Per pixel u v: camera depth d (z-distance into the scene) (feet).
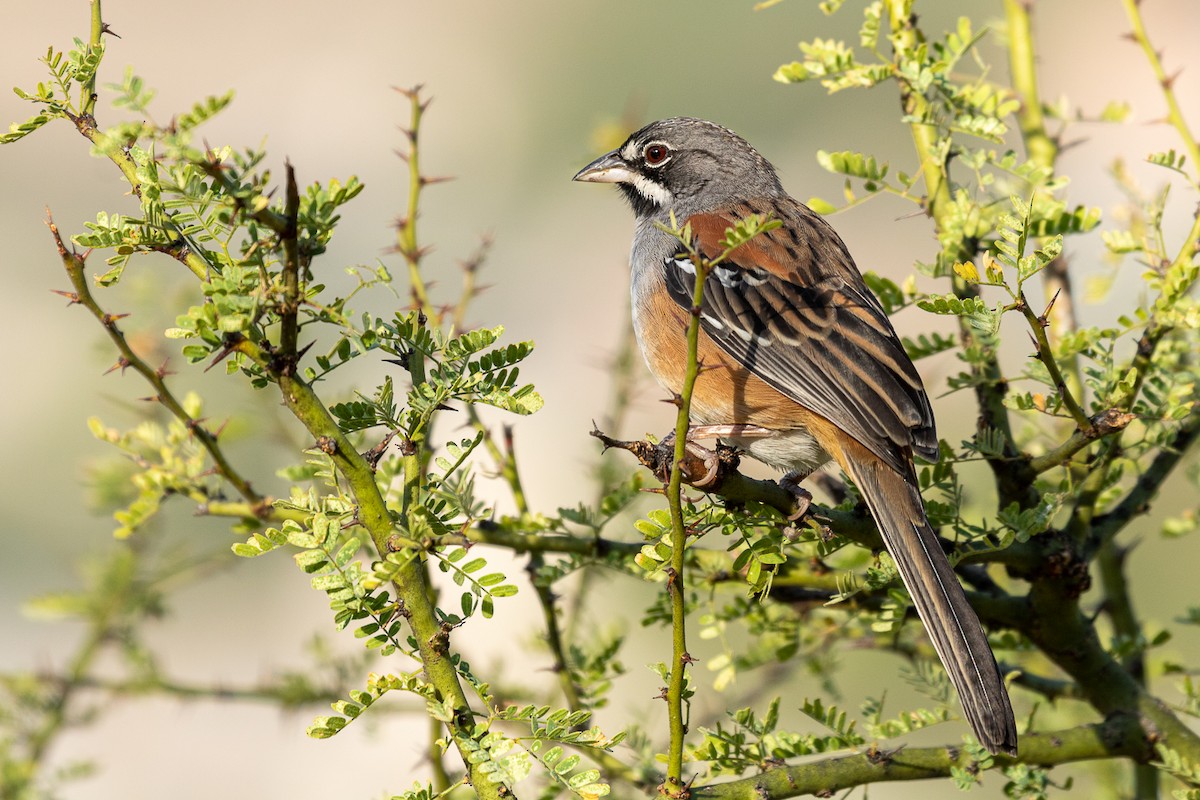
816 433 29.71
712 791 22.02
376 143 76.84
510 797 18.78
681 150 37.11
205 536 47.93
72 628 51.16
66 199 68.90
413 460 19.90
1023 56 30.37
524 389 19.76
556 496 49.88
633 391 33.45
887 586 25.35
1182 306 24.22
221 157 18.67
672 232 18.81
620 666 27.61
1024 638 28.02
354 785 47.52
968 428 51.26
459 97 77.77
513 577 48.16
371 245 69.82
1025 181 28.43
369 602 18.72
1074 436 23.59
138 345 32.35
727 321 30.71
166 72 79.15
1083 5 70.95
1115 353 31.96
